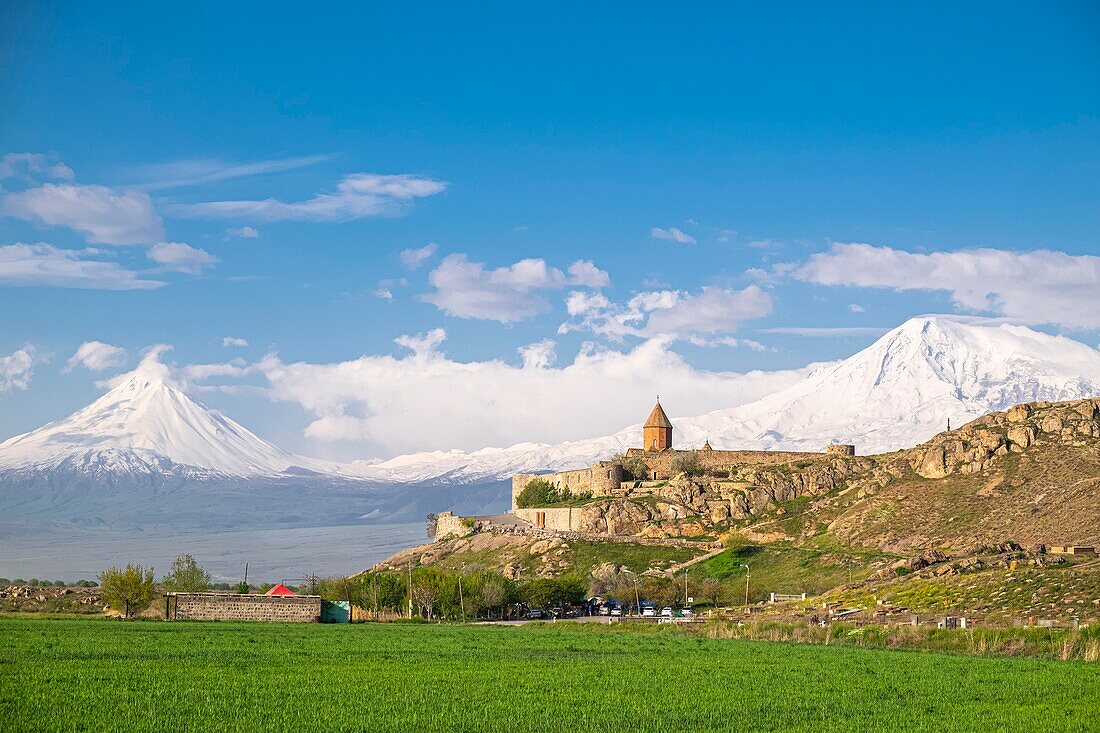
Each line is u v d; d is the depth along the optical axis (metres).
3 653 78.31
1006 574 139.25
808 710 60.62
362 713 56.16
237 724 52.56
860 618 128.75
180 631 106.88
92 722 52.28
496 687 66.19
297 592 195.00
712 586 180.50
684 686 68.44
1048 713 60.44
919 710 61.22
